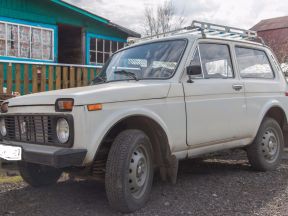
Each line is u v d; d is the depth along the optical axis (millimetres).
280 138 6316
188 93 4836
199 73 4879
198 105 4953
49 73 8672
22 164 4930
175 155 4754
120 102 4137
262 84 6016
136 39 6242
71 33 14023
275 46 23297
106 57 14328
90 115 3863
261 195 4832
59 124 3895
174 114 4660
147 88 4422
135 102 4285
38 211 4309
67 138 3828
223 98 5301
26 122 4219
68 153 3738
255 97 5832
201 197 4758
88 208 4391
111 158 4074
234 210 4285
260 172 6055
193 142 4914
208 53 5336
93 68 11109
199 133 4969
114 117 4039
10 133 4445
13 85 8398
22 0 11672
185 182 5457
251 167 6176
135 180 4207
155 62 5090
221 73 5465
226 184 5348
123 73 5223
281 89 6414
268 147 6113
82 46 13516
